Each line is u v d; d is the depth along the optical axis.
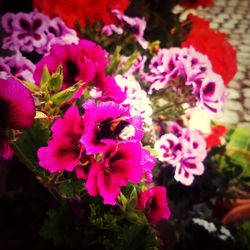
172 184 0.54
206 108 0.42
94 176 0.26
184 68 0.43
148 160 0.29
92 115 0.26
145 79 0.49
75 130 0.26
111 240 0.31
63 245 0.33
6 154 0.27
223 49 0.54
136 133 0.27
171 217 0.54
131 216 0.31
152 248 0.31
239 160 0.69
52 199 0.35
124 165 0.27
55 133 0.27
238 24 1.13
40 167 0.29
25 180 0.38
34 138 0.29
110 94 0.33
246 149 0.71
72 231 0.32
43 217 0.35
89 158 0.27
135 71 0.49
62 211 0.32
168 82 0.46
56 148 0.27
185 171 0.46
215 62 0.54
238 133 0.75
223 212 0.60
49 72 0.31
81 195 0.32
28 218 0.34
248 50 1.00
